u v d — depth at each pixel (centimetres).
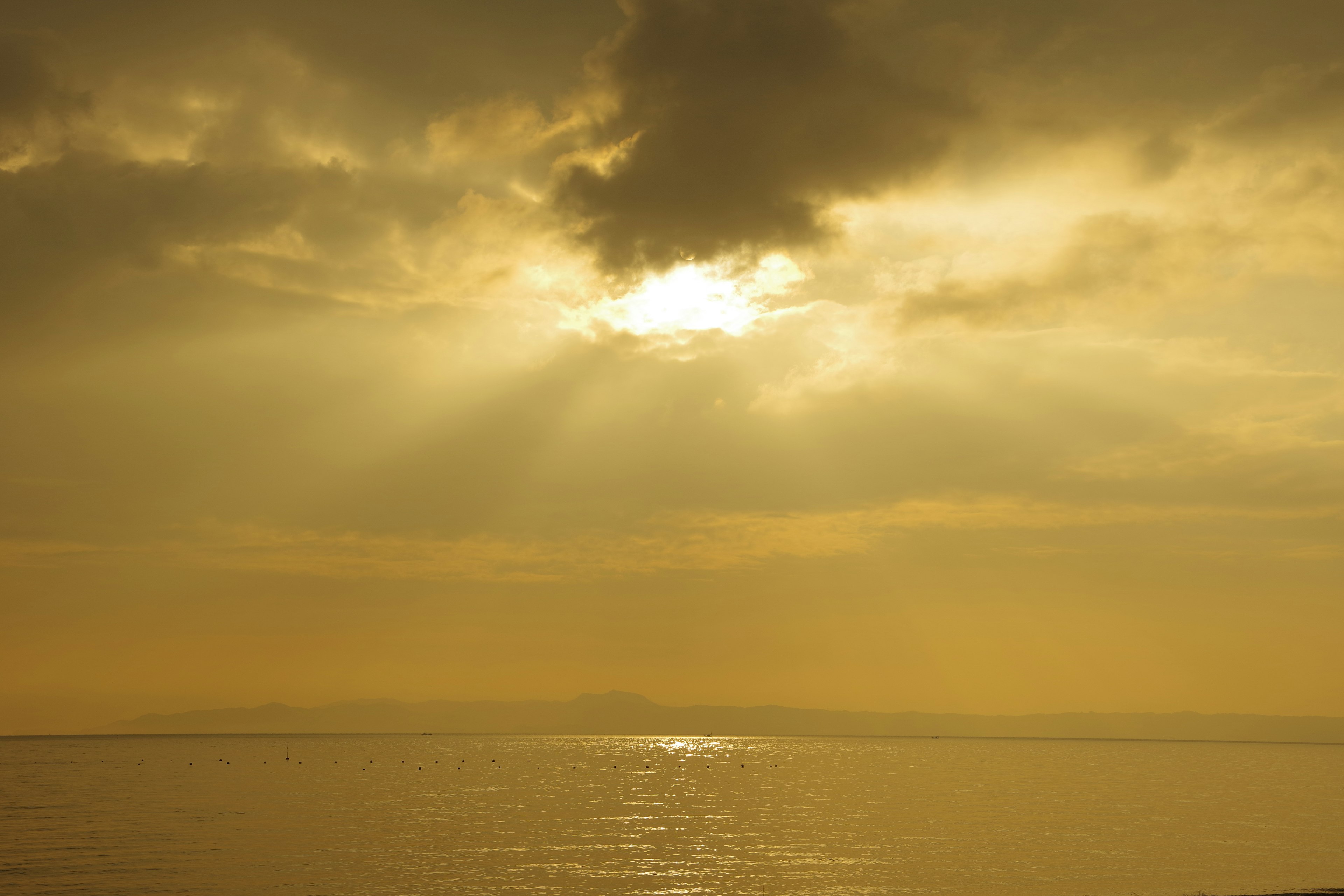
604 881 6456
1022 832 9275
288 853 7588
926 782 17275
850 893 6100
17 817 10331
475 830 9131
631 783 16525
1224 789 16200
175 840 8312
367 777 17900
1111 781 18212
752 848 7944
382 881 6412
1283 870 7056
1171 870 7025
